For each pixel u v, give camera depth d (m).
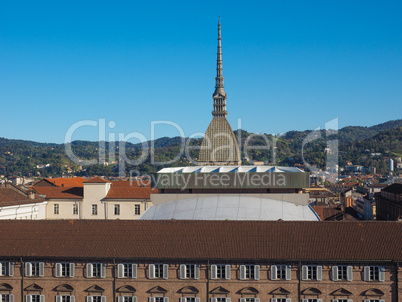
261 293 91.44
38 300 95.81
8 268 96.19
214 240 95.31
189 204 126.75
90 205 180.62
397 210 180.00
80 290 94.75
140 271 93.69
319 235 95.06
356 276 90.44
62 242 97.56
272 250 92.50
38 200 174.38
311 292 90.50
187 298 92.56
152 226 100.06
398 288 89.25
